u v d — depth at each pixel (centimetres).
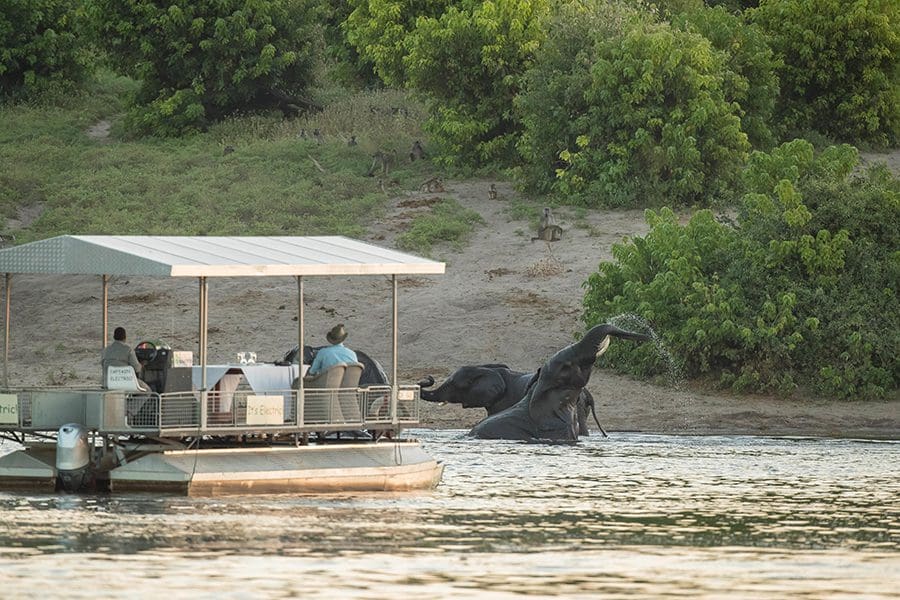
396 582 5472
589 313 13350
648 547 6316
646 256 13462
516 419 10744
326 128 19925
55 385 12256
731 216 16288
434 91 18212
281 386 7800
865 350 12600
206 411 7450
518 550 6197
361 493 7825
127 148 19100
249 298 14362
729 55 17675
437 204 16712
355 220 16362
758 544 6419
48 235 15862
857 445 10544
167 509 7088
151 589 5281
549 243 15512
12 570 5612
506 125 18238
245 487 7569
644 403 12231
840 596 5347
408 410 8112
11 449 9231
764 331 12506
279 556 5962
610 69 16625
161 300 14400
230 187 17312
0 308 14288
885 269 13138
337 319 13938
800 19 19525
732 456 9756
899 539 6569
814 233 13325
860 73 19588
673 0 19700
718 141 16725
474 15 18025
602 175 16512
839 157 14112
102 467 7631
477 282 14650
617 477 8638
